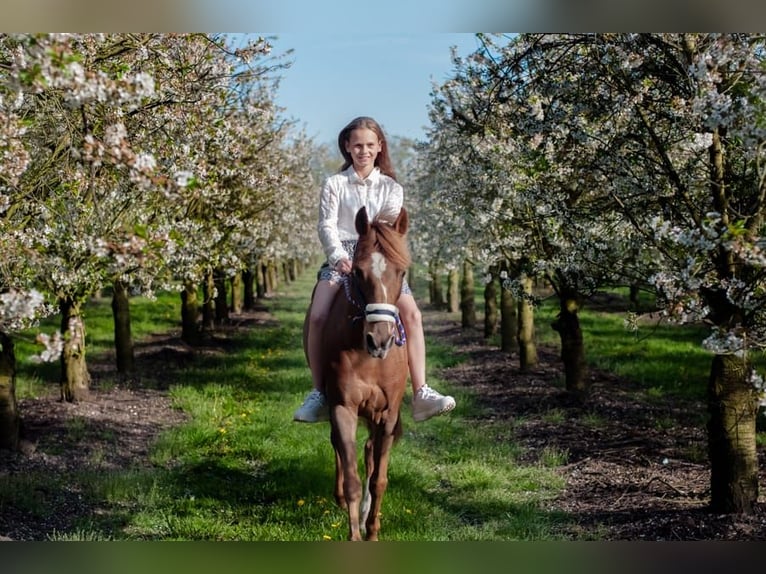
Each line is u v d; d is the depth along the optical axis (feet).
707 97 15.88
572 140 25.57
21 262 21.06
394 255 17.37
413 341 19.75
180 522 21.68
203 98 26.13
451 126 40.78
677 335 64.28
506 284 35.06
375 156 19.93
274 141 57.36
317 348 19.43
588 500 23.63
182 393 42.29
